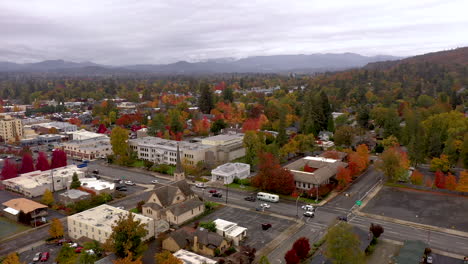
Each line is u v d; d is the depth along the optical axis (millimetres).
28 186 119500
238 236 84188
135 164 159750
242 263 72312
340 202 111812
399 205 108562
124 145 159000
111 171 148250
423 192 119938
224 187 127312
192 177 138375
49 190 114188
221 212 103750
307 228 92688
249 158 152500
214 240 79875
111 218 89750
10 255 70812
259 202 112312
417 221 96750
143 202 105688
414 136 154875
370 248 80625
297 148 168750
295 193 117375
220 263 72938
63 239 87188
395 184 127500
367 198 115125
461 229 91625
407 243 80688
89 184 121438
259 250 81125
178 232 82875
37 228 94250
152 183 132000
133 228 74812
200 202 101688
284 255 78625
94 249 79625
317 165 137500
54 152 148750
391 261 76188
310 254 78438
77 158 171125
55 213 104750
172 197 102250
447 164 135500
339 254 67062
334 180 129875
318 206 108500
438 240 85812
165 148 159625
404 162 130375
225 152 161250
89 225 85500
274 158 132750
